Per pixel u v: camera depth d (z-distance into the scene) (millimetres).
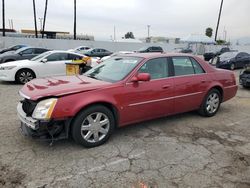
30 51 13508
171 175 3295
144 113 4543
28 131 3807
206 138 4547
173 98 4902
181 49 36000
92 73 4980
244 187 3082
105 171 3354
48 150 3889
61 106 3611
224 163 3646
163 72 4836
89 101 3812
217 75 5770
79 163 3535
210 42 39781
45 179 3137
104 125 4121
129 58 4895
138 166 3498
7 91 8328
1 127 4789
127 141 4316
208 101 5691
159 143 4266
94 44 34531
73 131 3840
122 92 4188
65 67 10398
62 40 31891
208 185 3098
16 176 3184
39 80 4504
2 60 12664
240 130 5016
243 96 8422
